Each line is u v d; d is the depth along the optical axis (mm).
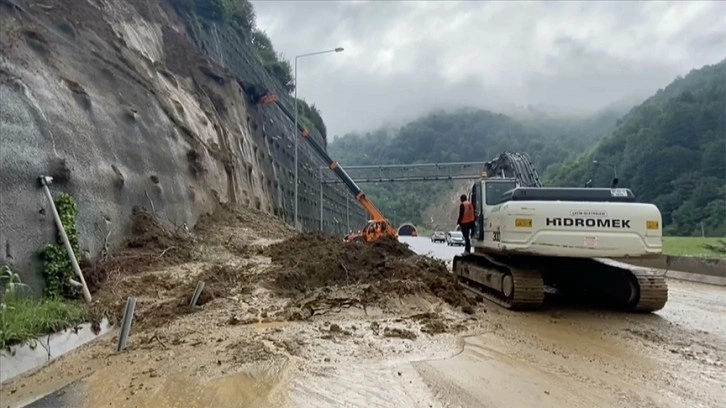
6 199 7684
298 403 4453
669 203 60625
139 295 8688
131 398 4613
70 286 8016
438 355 6023
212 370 5273
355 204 70250
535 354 6176
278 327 7156
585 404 4531
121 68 15336
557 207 8578
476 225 11406
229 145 24188
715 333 7441
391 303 8742
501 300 9711
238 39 37000
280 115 39469
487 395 4719
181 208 15977
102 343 6375
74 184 9883
